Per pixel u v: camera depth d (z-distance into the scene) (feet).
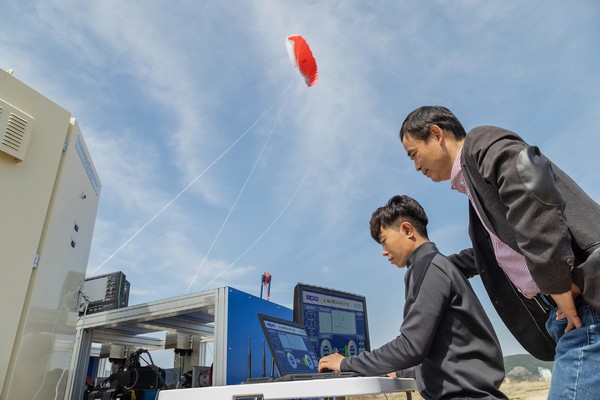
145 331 7.62
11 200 4.48
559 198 2.87
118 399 6.46
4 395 4.22
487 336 4.14
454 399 3.95
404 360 3.95
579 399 3.05
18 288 4.45
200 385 6.65
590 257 2.90
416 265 4.55
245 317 6.30
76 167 5.89
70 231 5.82
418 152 4.46
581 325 3.07
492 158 3.28
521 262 3.63
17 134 4.57
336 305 7.30
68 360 6.16
